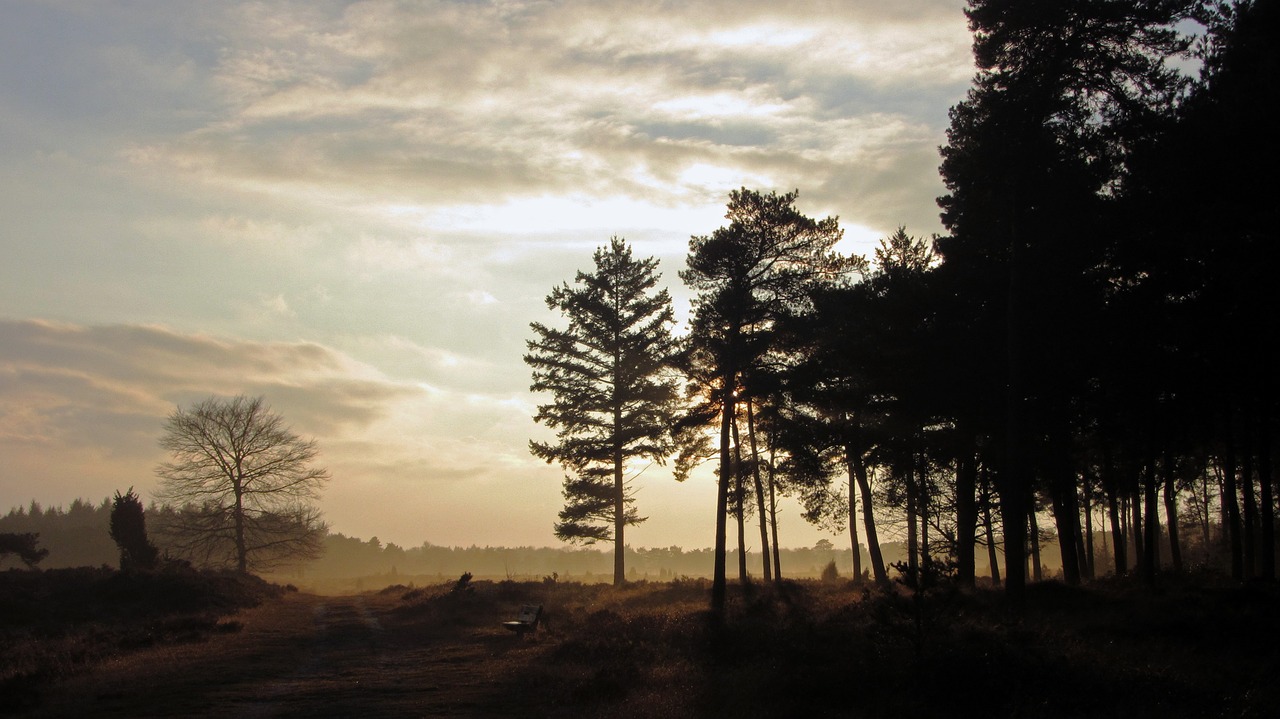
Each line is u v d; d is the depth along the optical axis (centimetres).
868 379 3081
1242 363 2383
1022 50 2327
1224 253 2119
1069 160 2295
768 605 2769
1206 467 3975
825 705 1265
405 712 1350
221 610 3659
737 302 3158
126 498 5181
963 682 1270
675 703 1324
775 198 3222
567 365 5078
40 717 1368
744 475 4112
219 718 1325
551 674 1667
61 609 3491
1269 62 1978
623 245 5172
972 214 2728
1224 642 1581
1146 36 2216
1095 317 2538
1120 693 1204
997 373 2788
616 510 4884
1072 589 2489
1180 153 2105
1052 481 2961
